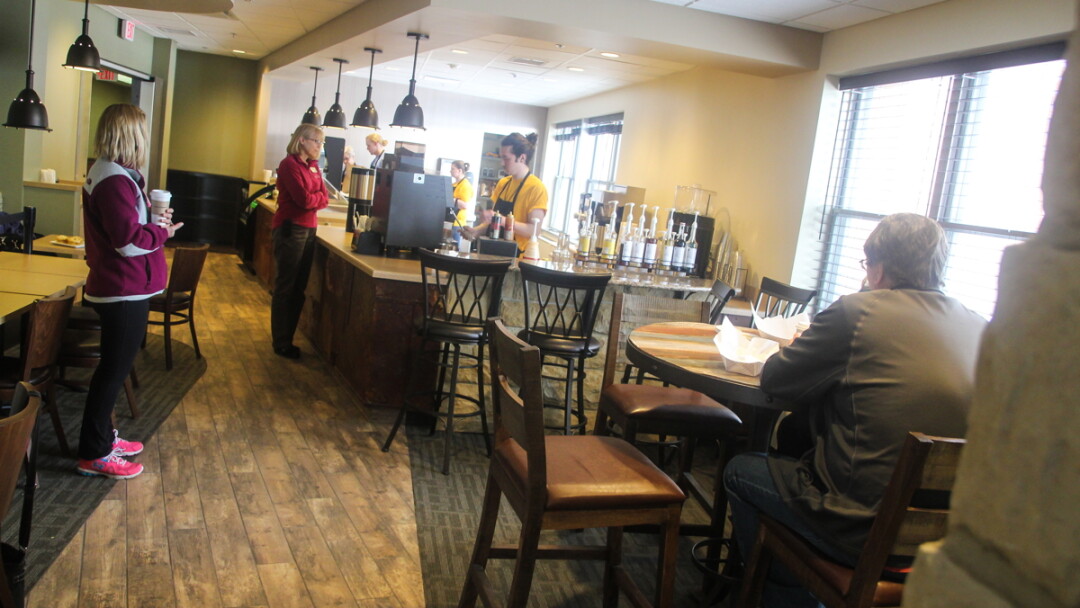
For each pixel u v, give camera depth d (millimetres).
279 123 11336
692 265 5070
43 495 2842
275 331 5184
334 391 4539
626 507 2033
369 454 3637
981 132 3859
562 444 2262
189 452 3406
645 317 3438
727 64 4918
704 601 2541
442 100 11656
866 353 1832
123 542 2586
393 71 9930
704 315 3490
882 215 4438
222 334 5660
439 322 3602
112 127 2814
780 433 2432
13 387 2783
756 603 2098
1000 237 3717
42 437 3375
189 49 10695
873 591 1654
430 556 2742
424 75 10047
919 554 474
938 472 1552
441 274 4102
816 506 1826
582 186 10328
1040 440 396
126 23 8609
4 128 6457
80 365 3475
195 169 11211
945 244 1918
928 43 3936
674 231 5945
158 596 2303
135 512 2803
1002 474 419
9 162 6523
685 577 2799
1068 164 396
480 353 3719
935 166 4090
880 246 1942
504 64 8242
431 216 4559
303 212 5035
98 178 2799
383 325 4164
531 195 5152
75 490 2914
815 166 4820
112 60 8438
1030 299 410
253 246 8828
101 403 2969
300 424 3924
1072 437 377
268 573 2504
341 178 9328
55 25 7141
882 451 1754
